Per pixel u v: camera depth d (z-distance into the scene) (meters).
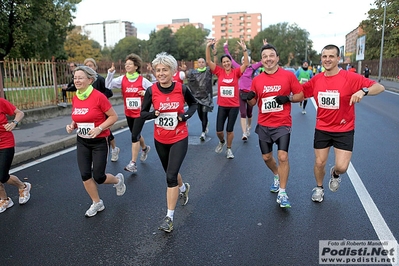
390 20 45.09
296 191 4.82
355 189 4.82
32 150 6.88
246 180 5.38
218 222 3.94
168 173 3.81
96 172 4.13
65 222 4.01
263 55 4.22
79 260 3.21
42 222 4.01
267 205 4.39
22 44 24.48
